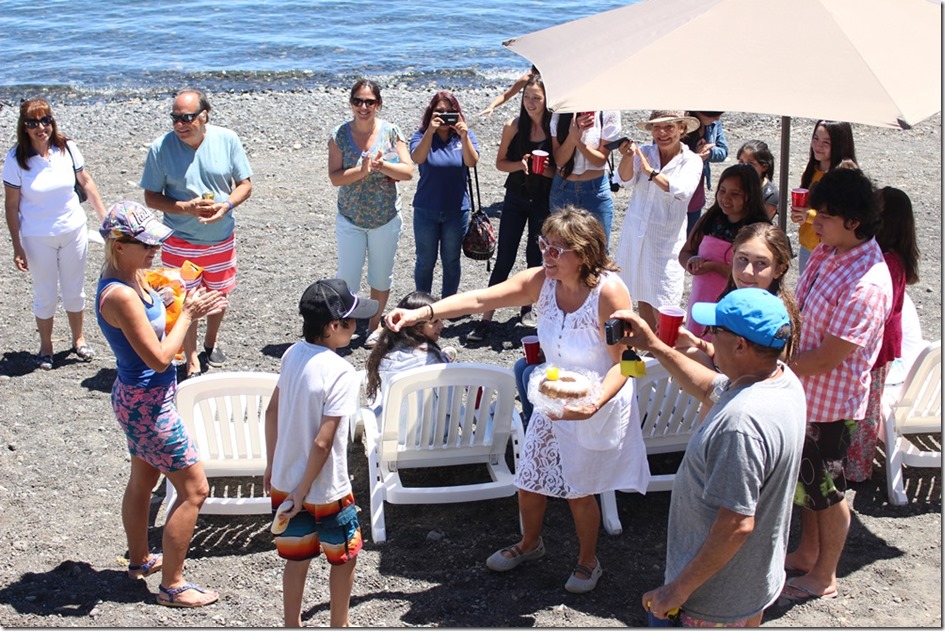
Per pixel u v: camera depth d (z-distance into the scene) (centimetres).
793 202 582
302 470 408
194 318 453
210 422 534
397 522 545
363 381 612
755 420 313
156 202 673
